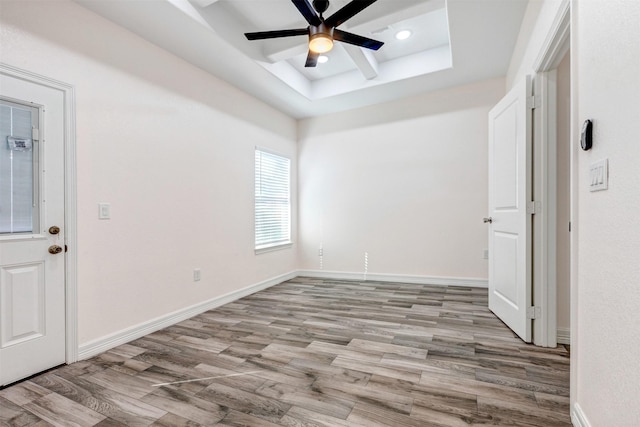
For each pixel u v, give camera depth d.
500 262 2.93
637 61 1.00
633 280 1.01
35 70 2.05
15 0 1.96
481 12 2.65
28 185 2.03
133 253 2.66
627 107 1.06
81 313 2.28
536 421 1.51
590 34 1.36
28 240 2.02
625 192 1.07
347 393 1.78
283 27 3.20
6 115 1.93
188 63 3.26
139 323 2.69
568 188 2.39
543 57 2.19
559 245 2.41
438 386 1.83
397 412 1.60
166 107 3.00
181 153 3.15
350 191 4.95
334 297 3.88
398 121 4.60
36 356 2.04
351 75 4.29
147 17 2.51
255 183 4.34
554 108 2.36
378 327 2.82
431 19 3.21
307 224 5.29
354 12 2.30
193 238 3.28
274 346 2.45
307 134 5.29
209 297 3.46
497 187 2.98
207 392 1.82
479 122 4.13
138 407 1.69
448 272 4.34
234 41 3.00
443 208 4.35
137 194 2.70
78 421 1.58
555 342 2.36
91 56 2.38
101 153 2.43
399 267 4.63
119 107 2.57
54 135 2.15
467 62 3.54
